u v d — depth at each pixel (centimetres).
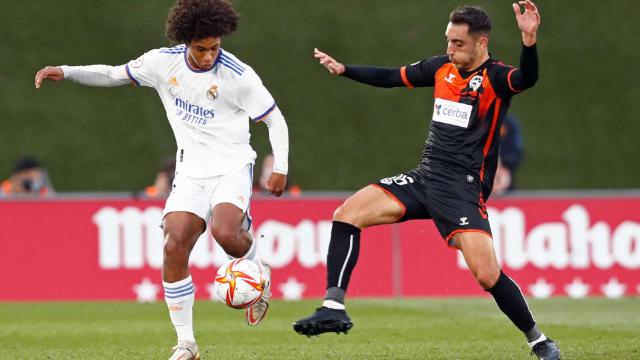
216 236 2319
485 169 2444
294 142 7062
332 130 7125
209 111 2356
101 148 7031
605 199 4538
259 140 6856
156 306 4256
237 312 3984
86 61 7225
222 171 2366
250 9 7406
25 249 4478
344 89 7238
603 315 3816
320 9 7425
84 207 4488
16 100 7106
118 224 4491
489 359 2608
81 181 6912
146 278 4491
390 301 4384
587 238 4534
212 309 4094
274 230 4519
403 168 7031
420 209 2481
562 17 7512
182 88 2355
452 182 2428
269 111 2378
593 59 7431
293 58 7300
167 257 2317
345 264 2433
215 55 2323
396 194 2472
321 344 2989
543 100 7331
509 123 5212
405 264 4531
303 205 4534
